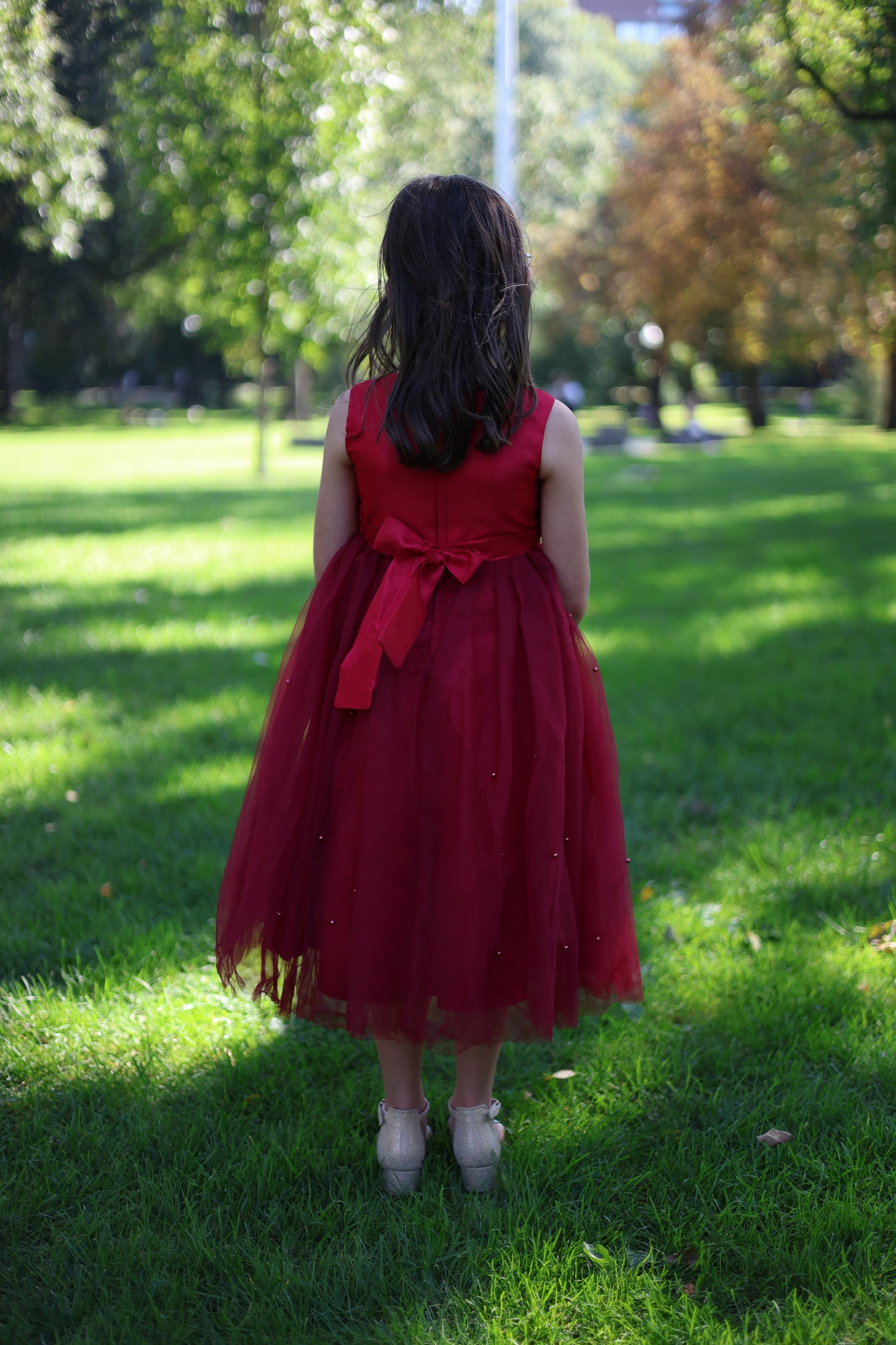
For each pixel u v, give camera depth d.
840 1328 1.84
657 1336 1.81
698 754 4.69
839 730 4.95
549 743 2.01
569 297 34.12
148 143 8.84
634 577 8.88
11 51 5.89
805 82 6.24
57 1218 2.08
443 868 1.97
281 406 47.31
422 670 2.00
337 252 14.08
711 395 63.75
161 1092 2.46
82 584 8.15
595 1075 2.54
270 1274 1.92
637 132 24.33
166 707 5.30
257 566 9.02
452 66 12.15
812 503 13.89
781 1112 2.40
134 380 58.06
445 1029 2.00
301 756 2.08
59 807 4.10
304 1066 2.58
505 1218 2.07
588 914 2.13
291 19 7.31
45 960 3.01
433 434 1.92
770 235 15.09
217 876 3.53
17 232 7.99
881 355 22.91
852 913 3.29
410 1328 1.82
